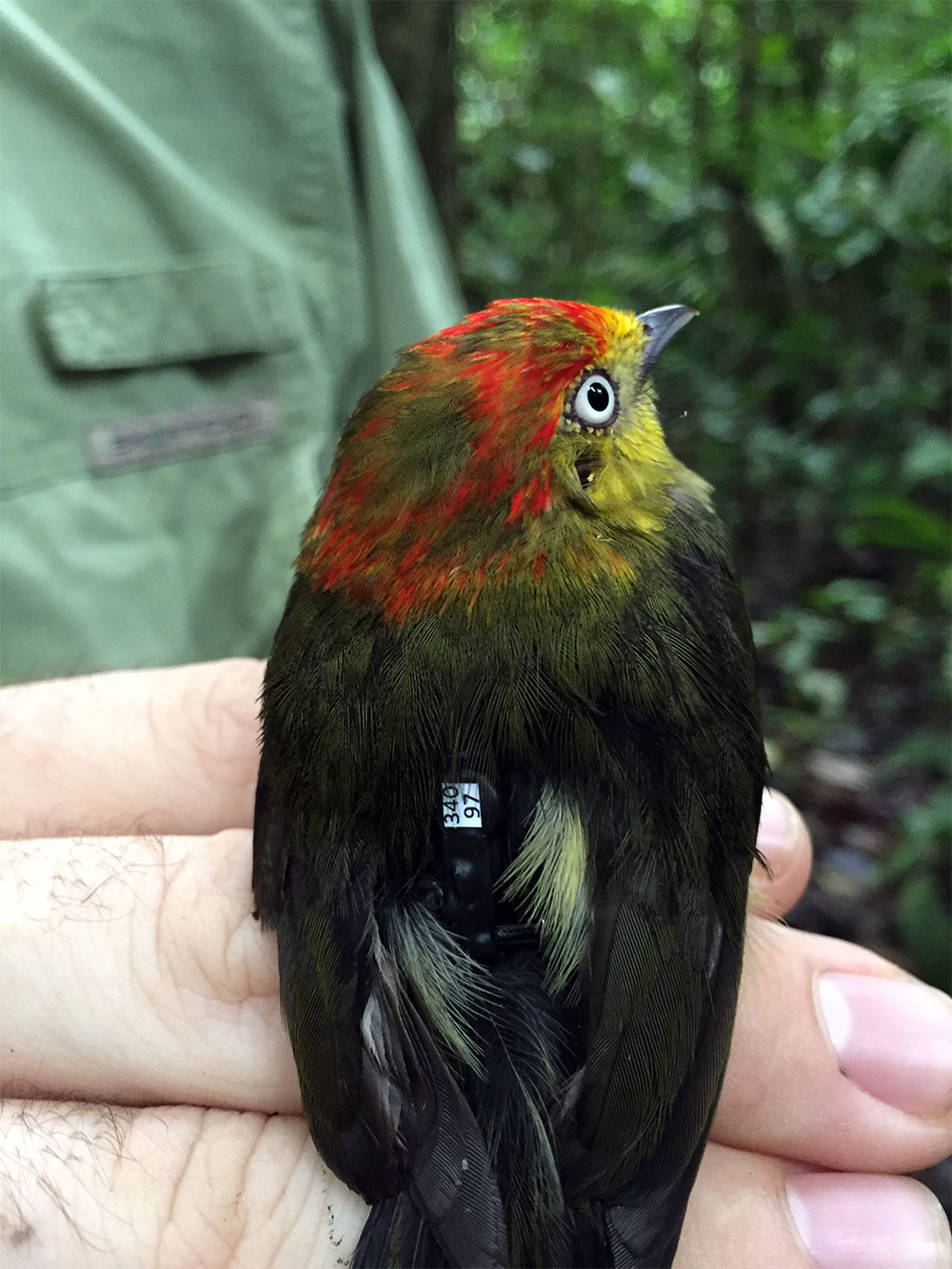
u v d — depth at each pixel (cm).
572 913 10
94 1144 10
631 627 12
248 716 13
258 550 20
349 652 11
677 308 15
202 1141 10
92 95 18
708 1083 11
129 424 19
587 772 11
